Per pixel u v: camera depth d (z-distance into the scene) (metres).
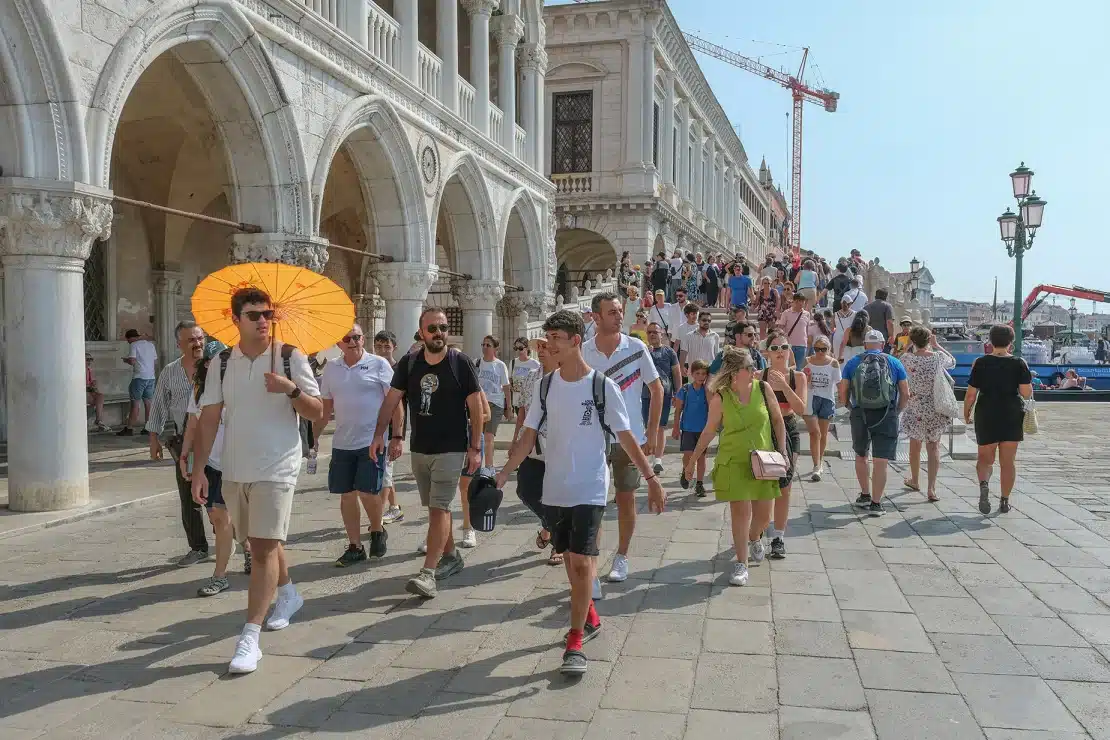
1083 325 152.75
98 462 11.05
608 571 6.43
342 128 12.11
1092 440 14.77
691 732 3.83
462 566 6.48
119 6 8.15
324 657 4.71
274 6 10.60
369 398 6.48
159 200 15.96
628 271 25.73
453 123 16.20
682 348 13.15
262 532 4.58
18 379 7.70
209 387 4.75
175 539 7.26
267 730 3.85
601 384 4.74
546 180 22.47
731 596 5.82
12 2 7.02
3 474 9.80
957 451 12.38
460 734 3.81
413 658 4.70
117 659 4.65
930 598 5.78
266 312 4.65
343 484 6.47
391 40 14.35
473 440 5.69
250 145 10.76
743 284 22.62
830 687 4.32
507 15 19.80
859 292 16.78
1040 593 5.89
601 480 4.69
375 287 23.78
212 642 4.91
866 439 8.46
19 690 4.25
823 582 6.16
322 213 20.19
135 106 13.07
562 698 4.19
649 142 33.16
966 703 4.13
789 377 8.09
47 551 6.82
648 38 33.03
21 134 7.33
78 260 7.83
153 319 16.67
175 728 3.86
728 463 6.18
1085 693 4.25
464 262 18.42
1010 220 18.22
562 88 33.69
